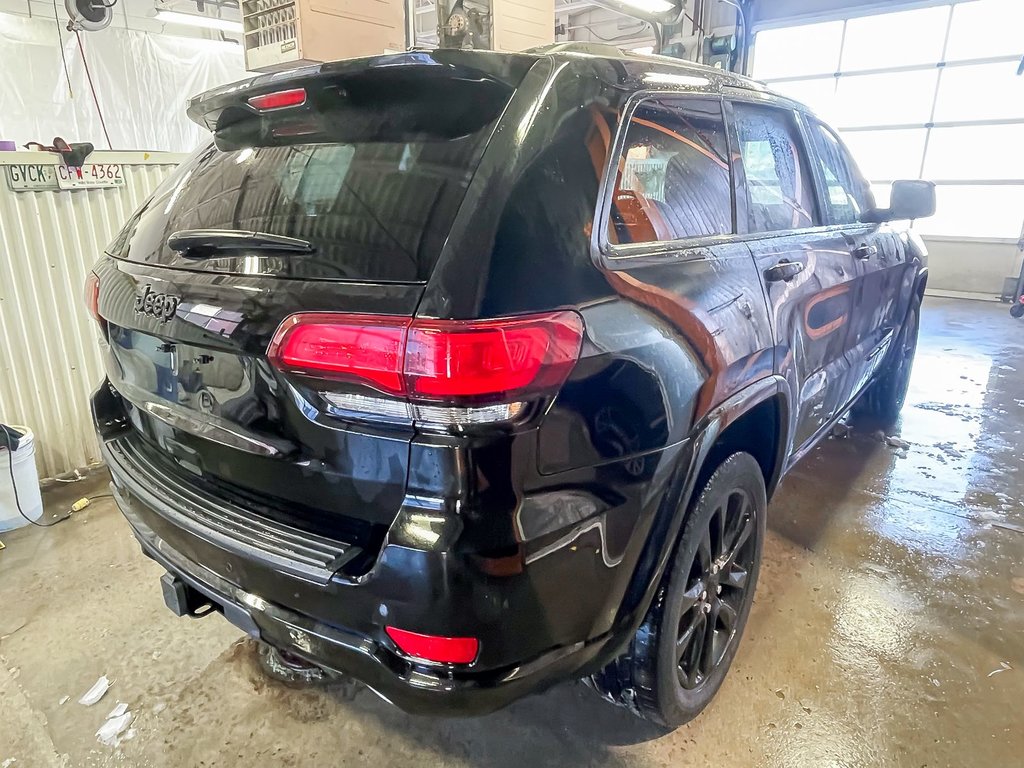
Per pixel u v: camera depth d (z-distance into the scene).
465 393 1.04
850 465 3.38
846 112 9.03
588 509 1.21
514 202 1.14
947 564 2.51
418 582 1.09
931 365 5.27
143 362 1.53
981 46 7.93
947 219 8.60
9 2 6.89
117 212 3.26
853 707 1.83
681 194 1.59
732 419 1.54
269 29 3.29
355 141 1.35
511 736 1.75
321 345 1.11
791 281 1.92
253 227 1.35
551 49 1.50
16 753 1.70
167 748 1.72
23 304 3.04
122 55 7.79
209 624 2.20
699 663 1.75
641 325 1.28
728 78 1.95
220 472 1.42
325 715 1.82
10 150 3.00
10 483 2.72
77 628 2.17
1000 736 1.73
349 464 1.16
